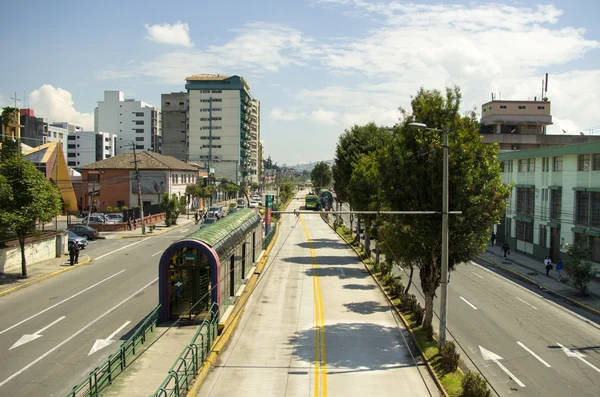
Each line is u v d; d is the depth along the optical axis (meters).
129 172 71.62
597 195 33.91
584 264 28.03
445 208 17.28
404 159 19.39
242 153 130.38
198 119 123.75
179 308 20.39
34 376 15.12
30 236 33.25
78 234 47.84
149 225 60.06
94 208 72.00
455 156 18.20
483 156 18.83
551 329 21.66
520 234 45.81
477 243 19.14
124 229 55.44
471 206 18.34
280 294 27.45
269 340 19.56
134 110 135.62
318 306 24.91
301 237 56.88
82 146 119.56
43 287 27.47
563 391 15.03
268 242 46.22
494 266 38.88
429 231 18.84
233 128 123.12
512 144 76.12
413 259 20.23
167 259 19.95
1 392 13.95
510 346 19.17
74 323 20.67
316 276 32.75
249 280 29.83
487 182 18.83
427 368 16.73
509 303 26.38
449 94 19.25
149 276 30.64
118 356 14.87
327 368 16.66
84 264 34.75
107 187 72.00
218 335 19.27
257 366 16.75
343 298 26.62
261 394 14.48
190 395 13.80
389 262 25.42
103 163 73.50
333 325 21.69
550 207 40.16
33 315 21.83
